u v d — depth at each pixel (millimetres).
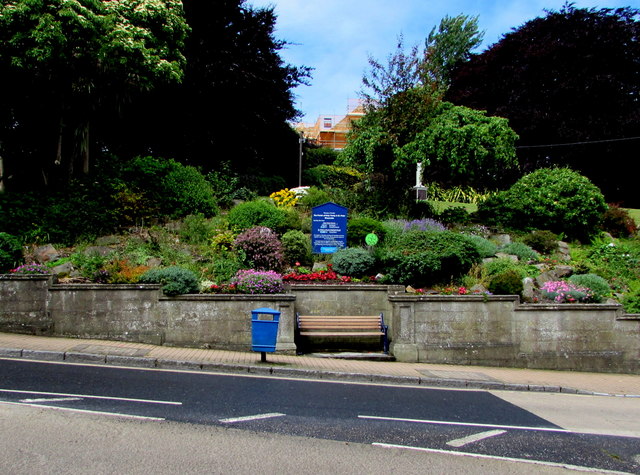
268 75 25375
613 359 11539
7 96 14922
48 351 8836
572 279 13352
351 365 9961
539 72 29188
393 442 5531
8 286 10492
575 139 27656
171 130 22938
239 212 15047
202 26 22328
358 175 20672
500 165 21125
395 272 12547
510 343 11406
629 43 28344
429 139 17781
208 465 4574
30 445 4816
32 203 14148
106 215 14109
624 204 30219
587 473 5031
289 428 5777
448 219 18250
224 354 10039
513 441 5895
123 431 5332
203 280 12031
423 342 11188
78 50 13922
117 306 10555
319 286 11930
